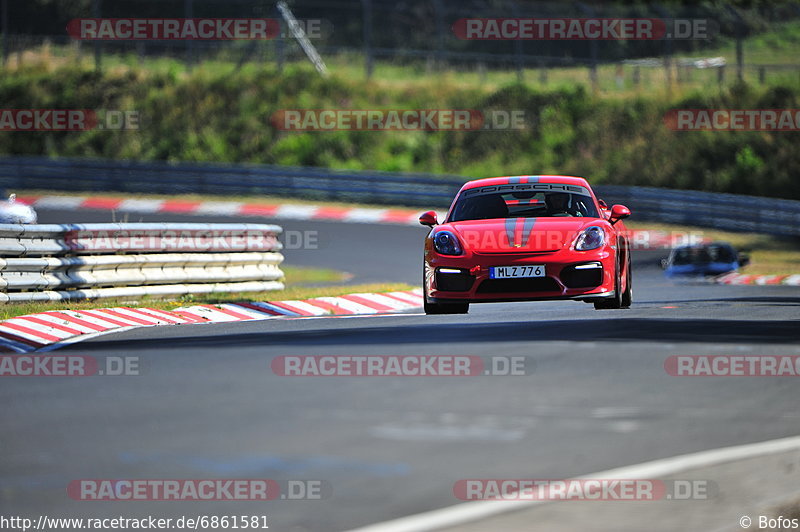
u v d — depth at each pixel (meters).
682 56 172.38
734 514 13.34
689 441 17.52
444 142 145.25
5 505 13.92
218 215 116.88
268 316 47.19
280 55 161.62
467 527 12.46
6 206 72.06
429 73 165.12
